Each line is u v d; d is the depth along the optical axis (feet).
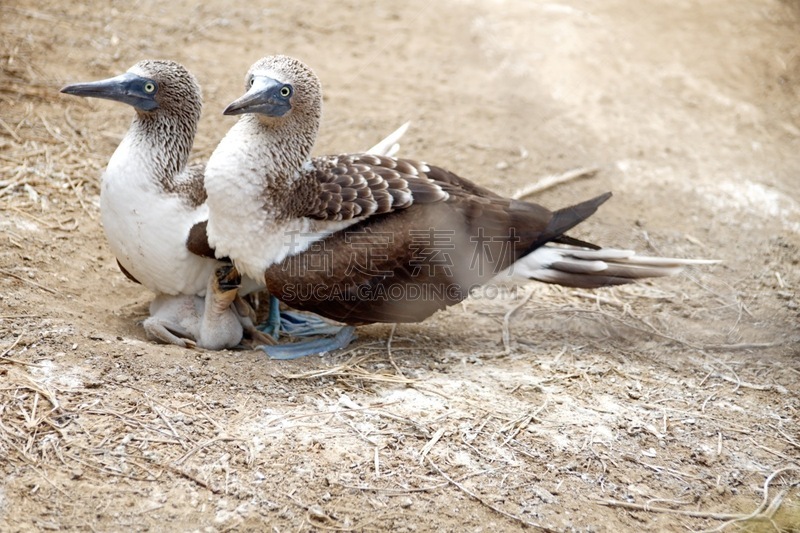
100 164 15.28
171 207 13.99
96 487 13.05
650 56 17.49
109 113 15.80
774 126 16.76
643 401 13.88
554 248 14.29
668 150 16.29
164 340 14.02
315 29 17.28
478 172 15.71
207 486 13.10
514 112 16.49
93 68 16.15
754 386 14.08
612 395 13.91
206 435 13.33
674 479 13.43
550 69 17.11
